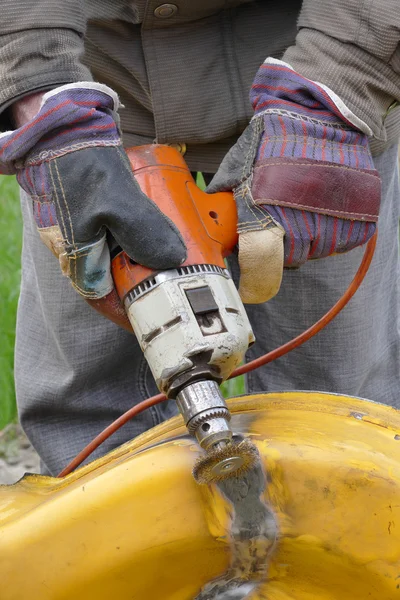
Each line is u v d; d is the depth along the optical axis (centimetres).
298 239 242
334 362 378
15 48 248
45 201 231
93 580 212
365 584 205
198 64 339
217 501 206
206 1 326
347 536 203
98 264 228
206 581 214
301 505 205
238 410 240
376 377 411
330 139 249
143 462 211
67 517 211
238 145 255
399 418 228
